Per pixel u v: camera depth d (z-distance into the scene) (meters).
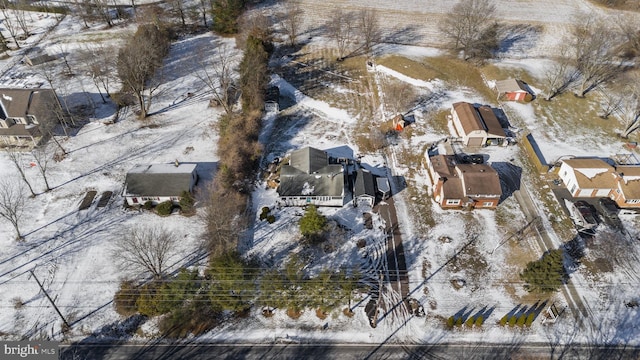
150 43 82.06
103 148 71.38
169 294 47.78
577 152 71.88
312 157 65.38
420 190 65.38
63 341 46.84
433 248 57.06
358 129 76.38
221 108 80.31
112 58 84.56
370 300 51.22
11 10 111.25
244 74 78.44
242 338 47.56
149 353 46.16
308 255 55.56
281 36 102.62
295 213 61.34
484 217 61.16
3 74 88.19
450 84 87.25
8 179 65.12
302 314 49.88
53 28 104.44
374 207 62.44
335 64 93.25
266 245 56.72
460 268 54.78
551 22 110.56
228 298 47.62
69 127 75.62
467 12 91.69
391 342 47.47
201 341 47.22
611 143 74.00
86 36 100.50
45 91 72.50
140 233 57.03
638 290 52.34
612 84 86.94
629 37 96.56
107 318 48.81
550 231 59.16
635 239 57.94
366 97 84.00
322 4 116.81
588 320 49.34
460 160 69.25
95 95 83.06
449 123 77.88
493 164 69.31
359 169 66.12
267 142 73.19
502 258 55.94
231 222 57.44
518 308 50.56
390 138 74.56
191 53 95.81
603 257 55.75
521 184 66.12
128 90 79.38
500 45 100.44
